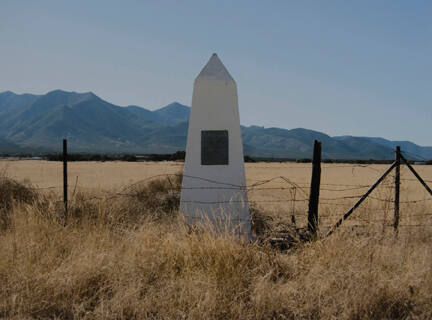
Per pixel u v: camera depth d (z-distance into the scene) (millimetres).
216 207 7684
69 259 5047
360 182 25750
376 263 5078
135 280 4688
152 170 38625
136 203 9734
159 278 4832
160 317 4113
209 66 7992
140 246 5422
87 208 7406
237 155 7781
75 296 4387
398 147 7023
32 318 4094
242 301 4297
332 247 5293
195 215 7633
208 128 7812
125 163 60031
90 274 4703
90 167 45562
